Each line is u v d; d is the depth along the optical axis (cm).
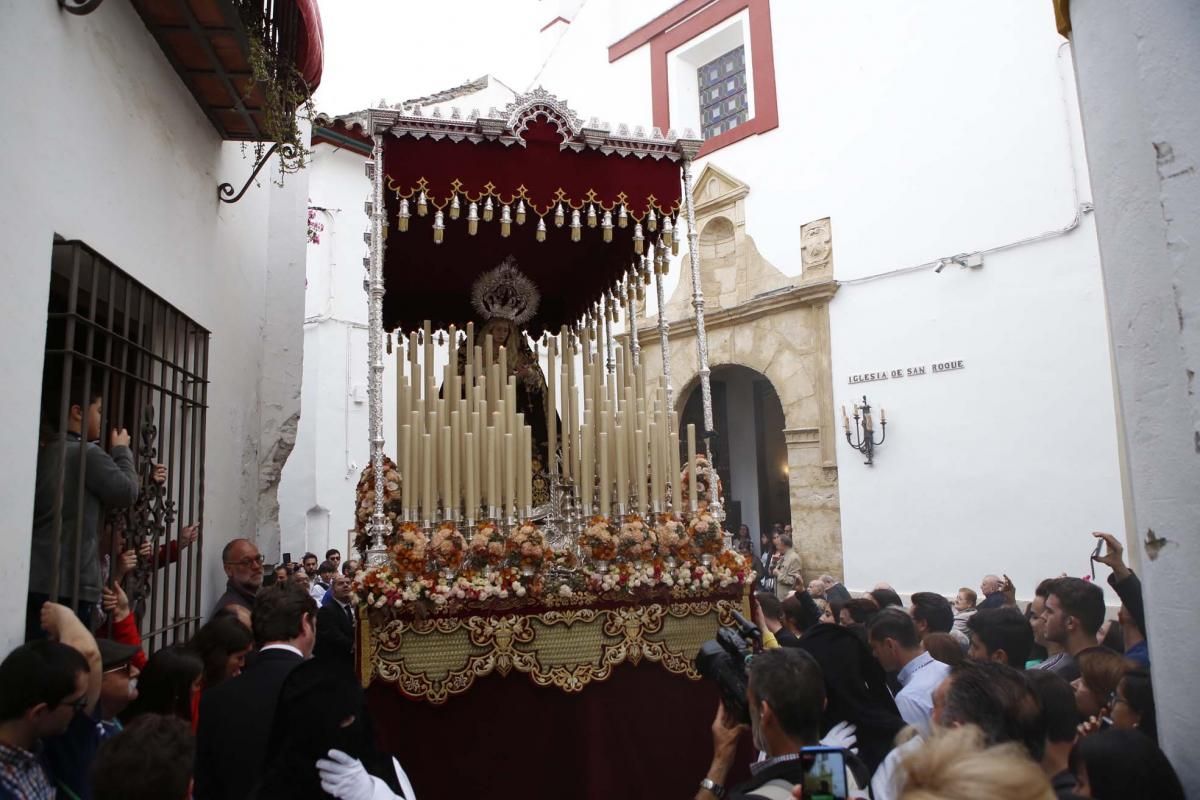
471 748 380
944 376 961
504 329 555
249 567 481
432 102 1298
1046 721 228
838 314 1066
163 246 457
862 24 1066
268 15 489
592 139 461
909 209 1005
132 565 373
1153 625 239
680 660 412
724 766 251
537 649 393
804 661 221
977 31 956
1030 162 906
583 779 385
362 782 220
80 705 251
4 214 290
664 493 448
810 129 1115
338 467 1280
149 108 436
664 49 1312
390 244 549
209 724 284
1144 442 241
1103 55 260
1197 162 224
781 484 1365
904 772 131
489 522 405
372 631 378
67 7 336
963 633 544
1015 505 894
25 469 303
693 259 476
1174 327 227
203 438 510
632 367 501
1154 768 204
